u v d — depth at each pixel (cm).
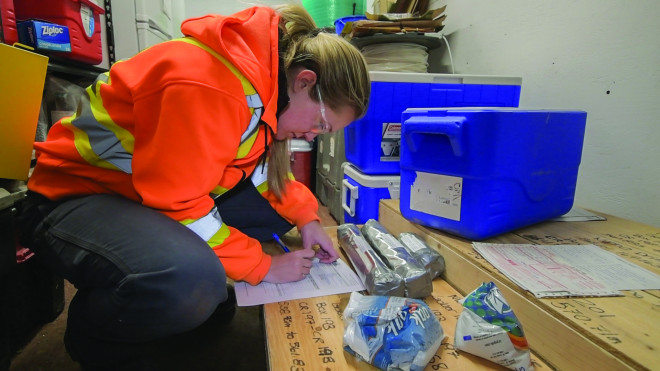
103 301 64
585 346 49
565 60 112
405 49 149
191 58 62
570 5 109
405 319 56
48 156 71
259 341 100
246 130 71
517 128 76
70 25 112
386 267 76
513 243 79
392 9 180
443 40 177
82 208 69
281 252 96
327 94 72
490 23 145
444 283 80
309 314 66
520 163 78
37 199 73
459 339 56
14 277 95
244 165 85
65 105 116
